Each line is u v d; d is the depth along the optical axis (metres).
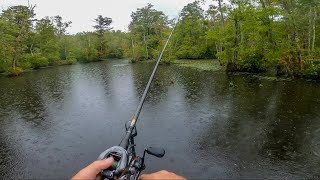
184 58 50.53
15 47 42.22
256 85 19.95
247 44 28.47
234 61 28.09
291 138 10.41
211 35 29.19
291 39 23.73
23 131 13.05
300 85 19.03
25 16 51.22
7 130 13.32
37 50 54.94
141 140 11.00
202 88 19.91
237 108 14.48
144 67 39.22
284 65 23.23
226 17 37.62
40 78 32.50
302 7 21.59
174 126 12.34
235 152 9.59
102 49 67.56
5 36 44.06
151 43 58.56
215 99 16.53
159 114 14.20
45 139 11.88
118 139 11.43
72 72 37.59
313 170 8.24
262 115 13.15
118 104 16.84
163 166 8.88
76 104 17.59
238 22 27.66
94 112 15.44
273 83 20.34
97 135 11.98
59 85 25.91
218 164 8.87
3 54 39.53
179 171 8.56
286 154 9.25
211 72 28.42
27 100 19.70
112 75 31.19
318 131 10.88
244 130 11.43
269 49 25.14
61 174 8.97
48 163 9.71
